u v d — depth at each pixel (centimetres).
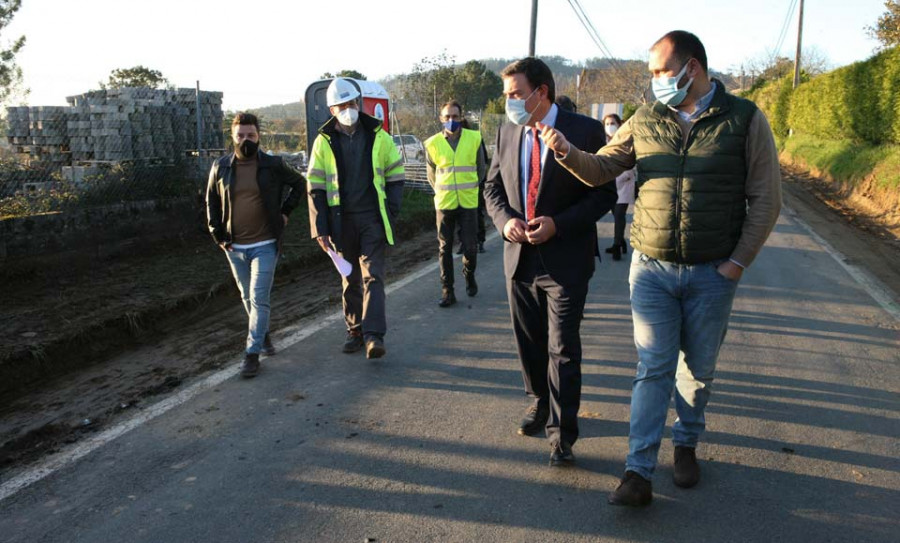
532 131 346
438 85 2683
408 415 425
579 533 300
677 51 290
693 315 318
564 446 354
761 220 296
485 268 875
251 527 308
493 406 438
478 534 300
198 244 905
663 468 356
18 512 323
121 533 305
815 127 2677
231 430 408
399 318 643
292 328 614
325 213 514
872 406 434
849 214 1475
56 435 409
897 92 1667
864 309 668
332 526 308
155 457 376
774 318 632
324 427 410
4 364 495
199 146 1063
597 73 6209
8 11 907
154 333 613
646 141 312
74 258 750
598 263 884
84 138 1008
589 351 541
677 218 305
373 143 518
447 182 670
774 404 437
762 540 295
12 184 874
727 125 295
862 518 311
